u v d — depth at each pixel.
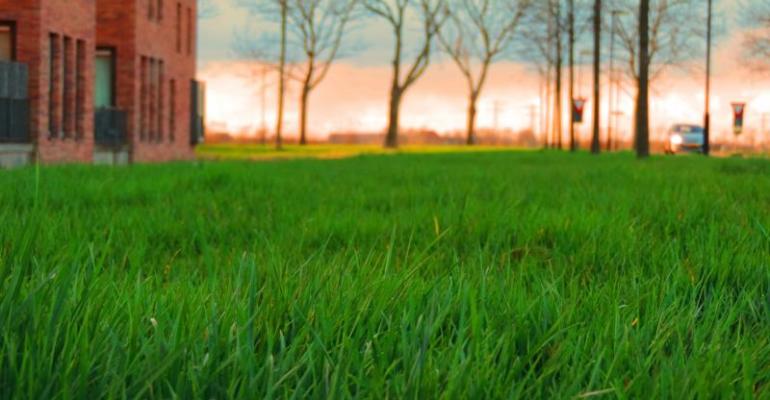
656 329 2.87
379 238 6.12
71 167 16.88
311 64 73.44
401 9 75.19
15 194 8.99
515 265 5.00
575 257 5.02
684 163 25.64
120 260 5.11
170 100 43.12
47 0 26.91
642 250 5.12
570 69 54.81
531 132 91.50
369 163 25.83
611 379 2.31
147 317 2.65
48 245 4.84
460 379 2.08
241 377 2.13
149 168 17.22
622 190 11.14
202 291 3.25
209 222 7.07
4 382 1.96
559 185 13.02
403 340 2.36
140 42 36.81
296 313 2.69
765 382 2.47
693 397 2.13
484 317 2.90
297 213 7.96
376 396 2.00
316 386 2.08
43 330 2.21
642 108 35.75
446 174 16.94
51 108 28.22
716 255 4.42
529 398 2.16
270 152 57.47
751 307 3.30
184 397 2.03
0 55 26.47
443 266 4.84
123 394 1.88
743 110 56.69
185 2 44.84
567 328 2.64
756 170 18.11
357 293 3.00
